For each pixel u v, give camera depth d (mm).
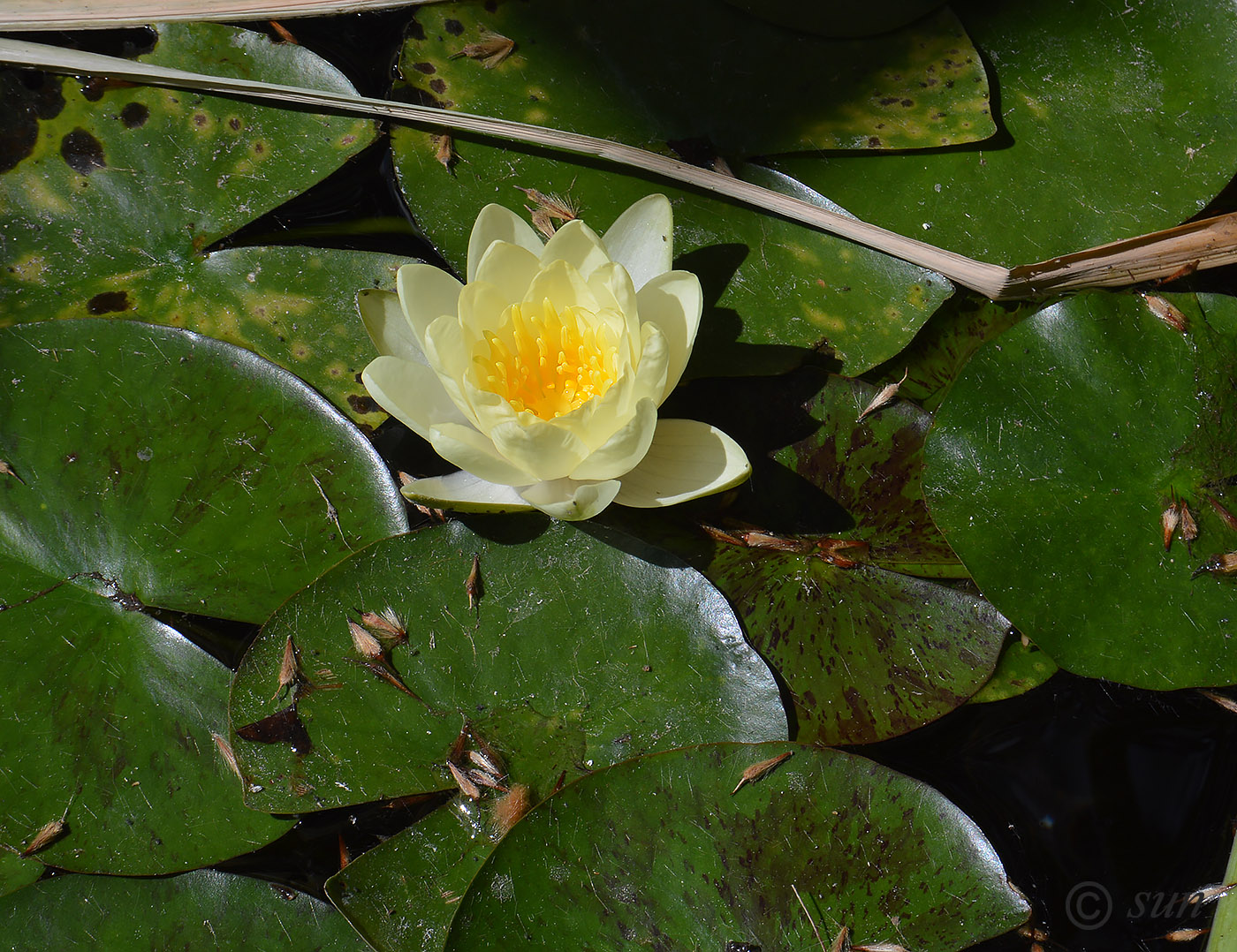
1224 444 1661
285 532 1659
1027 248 1695
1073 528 1653
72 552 1656
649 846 1622
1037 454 1661
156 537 1657
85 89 1706
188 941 1629
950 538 1653
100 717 1642
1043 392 1667
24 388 1667
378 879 1625
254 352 1674
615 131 1704
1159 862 1650
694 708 1639
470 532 1653
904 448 1675
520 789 1633
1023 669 1654
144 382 1670
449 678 1643
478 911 1612
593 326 1660
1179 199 1696
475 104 1706
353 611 1646
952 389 1668
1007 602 1646
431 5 1716
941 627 1655
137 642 1649
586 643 1646
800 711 1645
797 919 1617
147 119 1705
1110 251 1681
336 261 1692
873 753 1658
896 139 1699
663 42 1708
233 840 1634
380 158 1720
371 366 1639
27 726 1639
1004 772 1659
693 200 1699
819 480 1675
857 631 1654
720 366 1682
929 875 1620
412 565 1649
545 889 1617
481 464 1637
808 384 1683
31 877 1633
